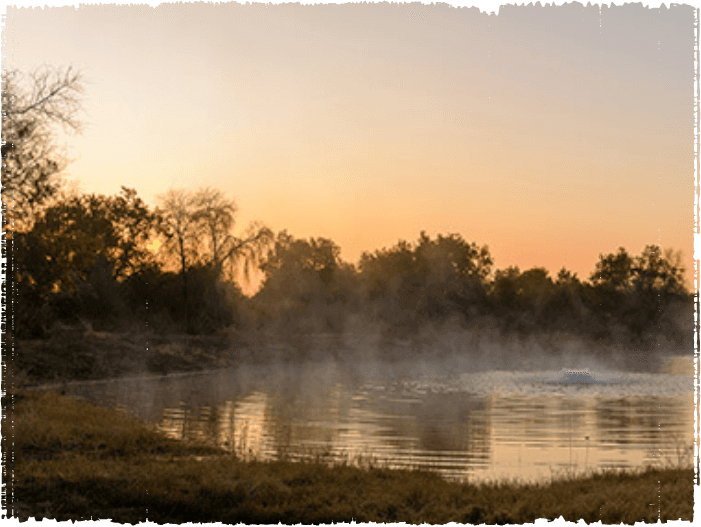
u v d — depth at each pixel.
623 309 120.12
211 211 78.75
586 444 23.47
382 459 20.14
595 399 38.41
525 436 25.06
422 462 20.05
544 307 116.94
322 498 14.04
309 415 30.08
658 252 125.25
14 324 44.53
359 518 13.08
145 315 72.50
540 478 17.62
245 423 27.31
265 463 16.66
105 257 69.44
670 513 12.61
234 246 81.06
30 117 35.00
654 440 24.34
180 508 13.74
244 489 14.26
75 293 63.03
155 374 51.38
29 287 46.56
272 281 117.06
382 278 121.31
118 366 49.81
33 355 44.34
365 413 31.09
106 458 17.53
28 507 13.59
